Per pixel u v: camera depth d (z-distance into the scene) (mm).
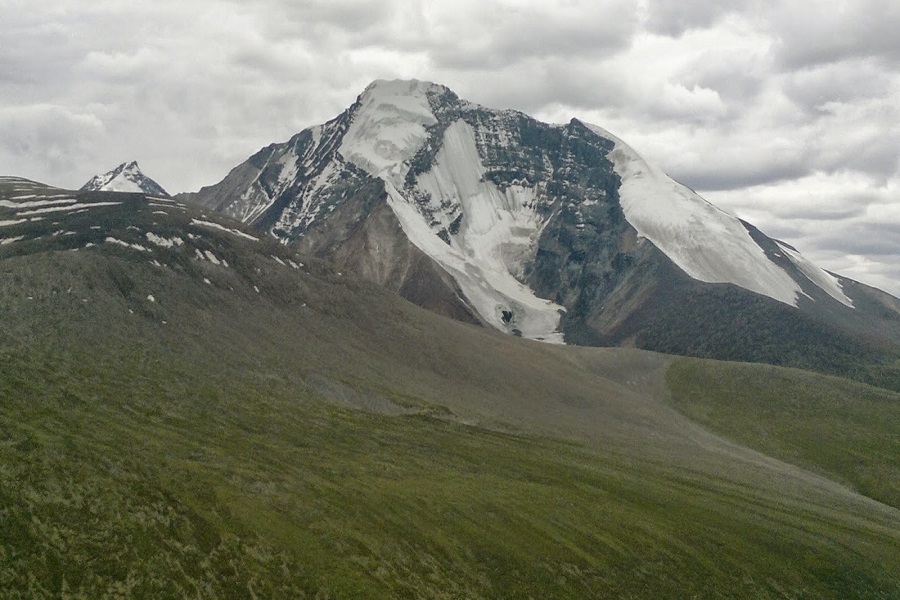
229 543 58781
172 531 57344
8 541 49844
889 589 83625
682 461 113938
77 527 53625
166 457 67812
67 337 87250
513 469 92375
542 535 76188
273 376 100000
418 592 61844
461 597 63656
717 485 103750
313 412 93812
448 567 67000
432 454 91250
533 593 67688
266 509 64938
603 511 85188
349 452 84375
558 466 96938
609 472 99125
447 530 72062
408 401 108500
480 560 69562
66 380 77688
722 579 78500
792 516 96562
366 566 62438
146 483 61844
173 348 96000
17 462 57844
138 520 56812
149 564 53281
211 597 53094
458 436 101000
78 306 94625
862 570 85438
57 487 56656
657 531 83625
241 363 99812
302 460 77625
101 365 84000
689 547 82188
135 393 80750
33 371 76812
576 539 77438
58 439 63969
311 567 59844
